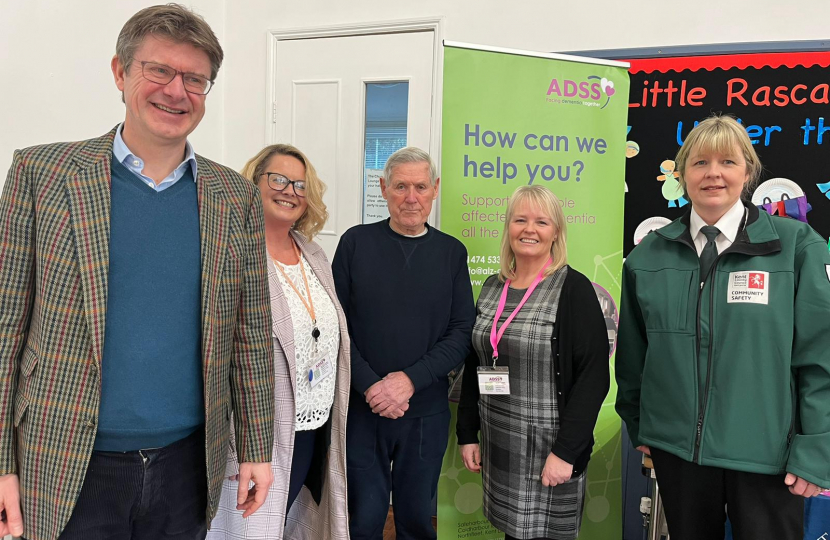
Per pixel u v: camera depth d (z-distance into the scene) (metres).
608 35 2.42
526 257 1.73
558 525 1.61
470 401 1.85
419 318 1.78
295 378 1.49
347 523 1.64
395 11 2.67
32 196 0.95
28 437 0.96
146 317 1.01
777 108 2.27
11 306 0.95
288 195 1.54
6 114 1.76
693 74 2.33
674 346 1.46
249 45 2.93
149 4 2.42
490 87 2.14
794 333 1.35
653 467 1.63
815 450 1.28
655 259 1.56
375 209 2.82
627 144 2.44
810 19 2.23
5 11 1.75
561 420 1.58
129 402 1.00
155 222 1.02
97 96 2.14
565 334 1.60
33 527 0.98
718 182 1.41
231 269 1.11
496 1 2.53
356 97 2.78
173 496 1.10
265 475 1.24
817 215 2.27
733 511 1.40
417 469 1.81
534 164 2.20
